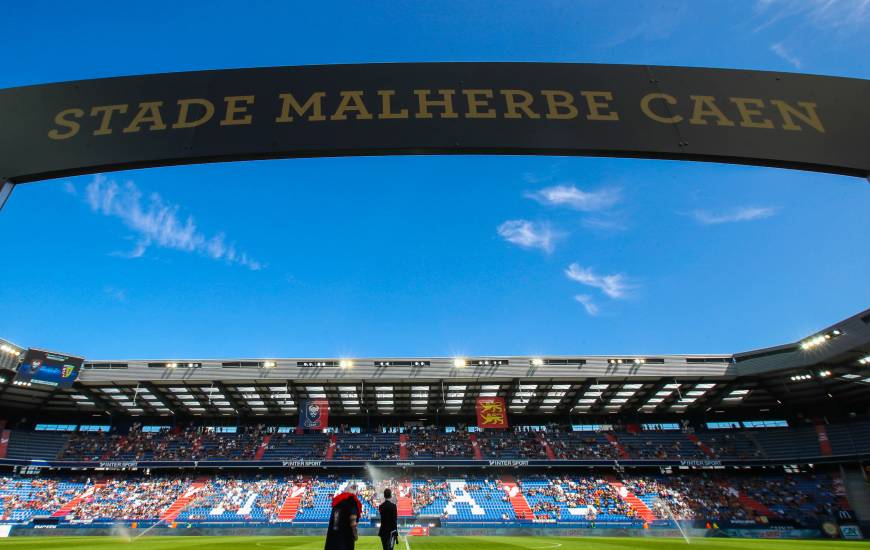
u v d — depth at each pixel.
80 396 48.72
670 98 3.58
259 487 47.03
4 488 44.53
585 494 46.47
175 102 3.46
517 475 50.19
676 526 39.53
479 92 3.57
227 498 45.09
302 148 3.28
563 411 55.72
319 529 38.66
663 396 50.81
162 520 41.00
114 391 47.84
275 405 52.12
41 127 3.28
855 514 41.06
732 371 46.16
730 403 53.03
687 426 56.00
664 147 3.35
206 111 3.42
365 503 44.03
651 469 50.91
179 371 45.22
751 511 43.12
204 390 47.94
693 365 46.19
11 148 3.17
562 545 24.48
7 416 50.44
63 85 3.48
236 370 45.31
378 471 49.97
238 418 54.94
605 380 46.59
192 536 36.34
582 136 3.37
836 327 39.12
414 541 28.61
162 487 46.97
